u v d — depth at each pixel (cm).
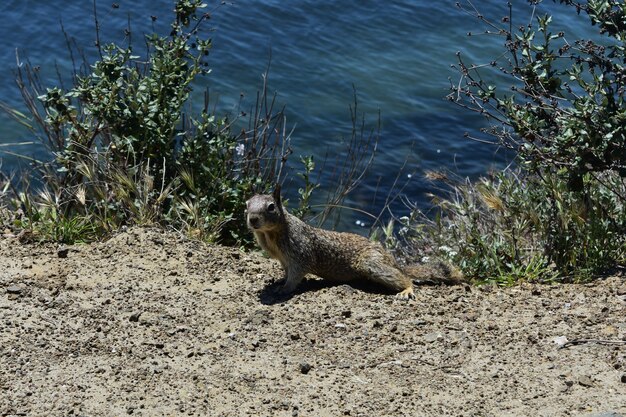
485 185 1114
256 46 2056
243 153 1197
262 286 939
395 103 1914
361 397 717
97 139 1224
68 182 1142
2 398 702
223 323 842
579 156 952
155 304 872
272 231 917
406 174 1684
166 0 2186
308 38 2109
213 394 718
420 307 888
